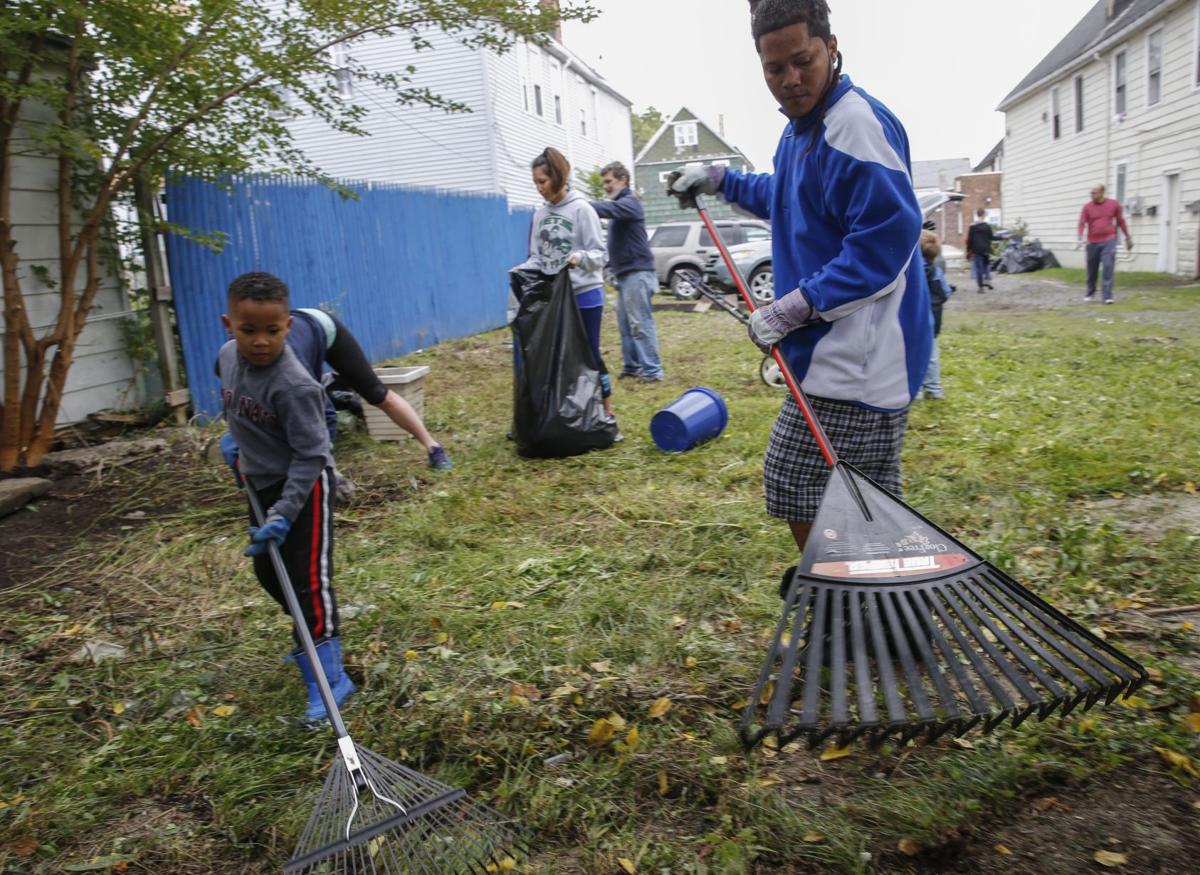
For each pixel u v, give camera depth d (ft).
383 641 11.48
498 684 10.20
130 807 8.70
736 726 9.11
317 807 7.43
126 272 24.91
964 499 15.72
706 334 41.42
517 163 72.69
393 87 23.49
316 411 9.54
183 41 20.07
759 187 10.93
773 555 13.32
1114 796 7.95
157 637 12.11
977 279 64.69
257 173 28.35
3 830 8.31
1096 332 37.50
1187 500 15.47
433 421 23.29
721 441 20.17
